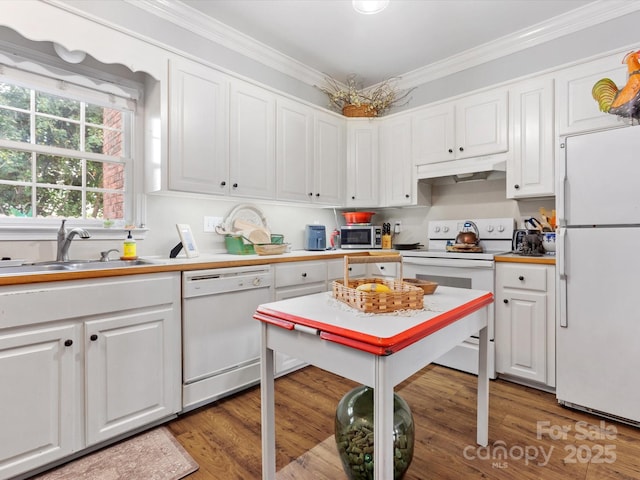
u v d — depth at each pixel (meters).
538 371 2.16
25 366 1.32
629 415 1.75
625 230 1.75
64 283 1.41
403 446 1.24
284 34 2.65
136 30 2.16
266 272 2.26
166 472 1.42
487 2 2.28
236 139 2.41
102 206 2.16
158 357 1.73
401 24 2.52
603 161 1.81
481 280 2.39
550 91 2.37
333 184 3.18
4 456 1.28
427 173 3.00
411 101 3.34
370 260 1.25
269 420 1.27
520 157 2.51
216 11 2.37
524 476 1.40
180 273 1.83
